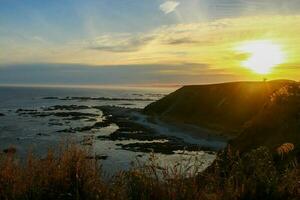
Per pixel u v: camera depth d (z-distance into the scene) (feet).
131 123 235.20
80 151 17.52
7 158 16.67
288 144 23.79
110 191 15.49
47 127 217.36
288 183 16.97
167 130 204.33
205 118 240.53
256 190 16.71
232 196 15.98
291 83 48.80
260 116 45.42
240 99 238.27
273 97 46.01
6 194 15.39
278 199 16.52
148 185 15.66
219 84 276.62
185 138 176.35
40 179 15.99
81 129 207.31
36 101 565.94
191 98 276.00
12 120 258.37
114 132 193.47
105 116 297.94
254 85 248.11
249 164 18.54
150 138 176.35
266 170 17.58
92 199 15.31
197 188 15.88
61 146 18.22
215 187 16.29
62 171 16.30
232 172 18.04
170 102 296.71
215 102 253.24
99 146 149.79
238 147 43.91
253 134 43.78
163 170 16.38
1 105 446.60
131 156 123.03
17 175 16.14
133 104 526.57
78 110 367.45
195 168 17.30
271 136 40.09
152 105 311.68
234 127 207.51
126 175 16.17
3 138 166.61
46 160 16.97
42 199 15.61
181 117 257.55
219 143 159.94
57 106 418.72
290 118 39.96
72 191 15.98
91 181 15.92
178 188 15.58
